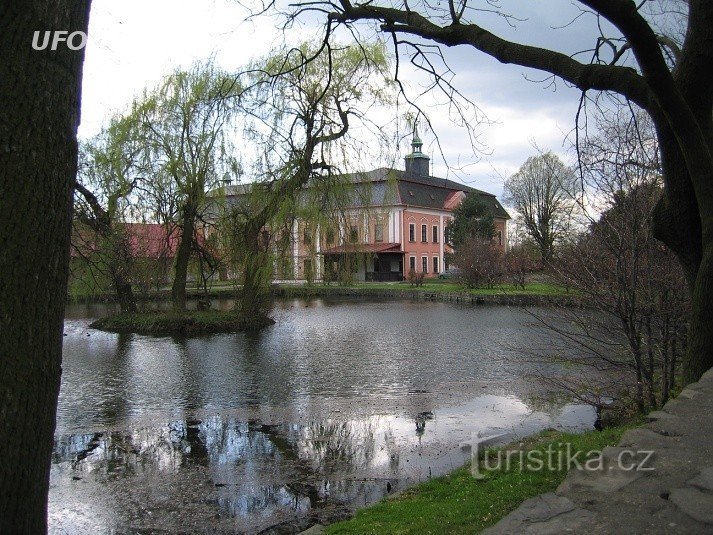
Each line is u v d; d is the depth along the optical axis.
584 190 6.77
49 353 2.38
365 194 22.89
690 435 3.98
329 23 6.30
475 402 10.41
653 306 6.91
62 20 2.35
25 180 2.25
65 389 12.20
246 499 6.30
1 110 2.20
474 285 40.16
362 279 54.62
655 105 5.35
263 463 7.48
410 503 5.00
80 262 16.41
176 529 5.61
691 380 5.67
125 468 7.36
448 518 4.22
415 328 22.38
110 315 24.59
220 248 23.84
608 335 7.95
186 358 16.09
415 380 12.64
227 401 11.01
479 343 17.95
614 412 7.85
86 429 9.20
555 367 12.82
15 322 2.25
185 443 8.41
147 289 25.50
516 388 11.45
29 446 2.31
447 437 8.29
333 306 34.19
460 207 52.78
